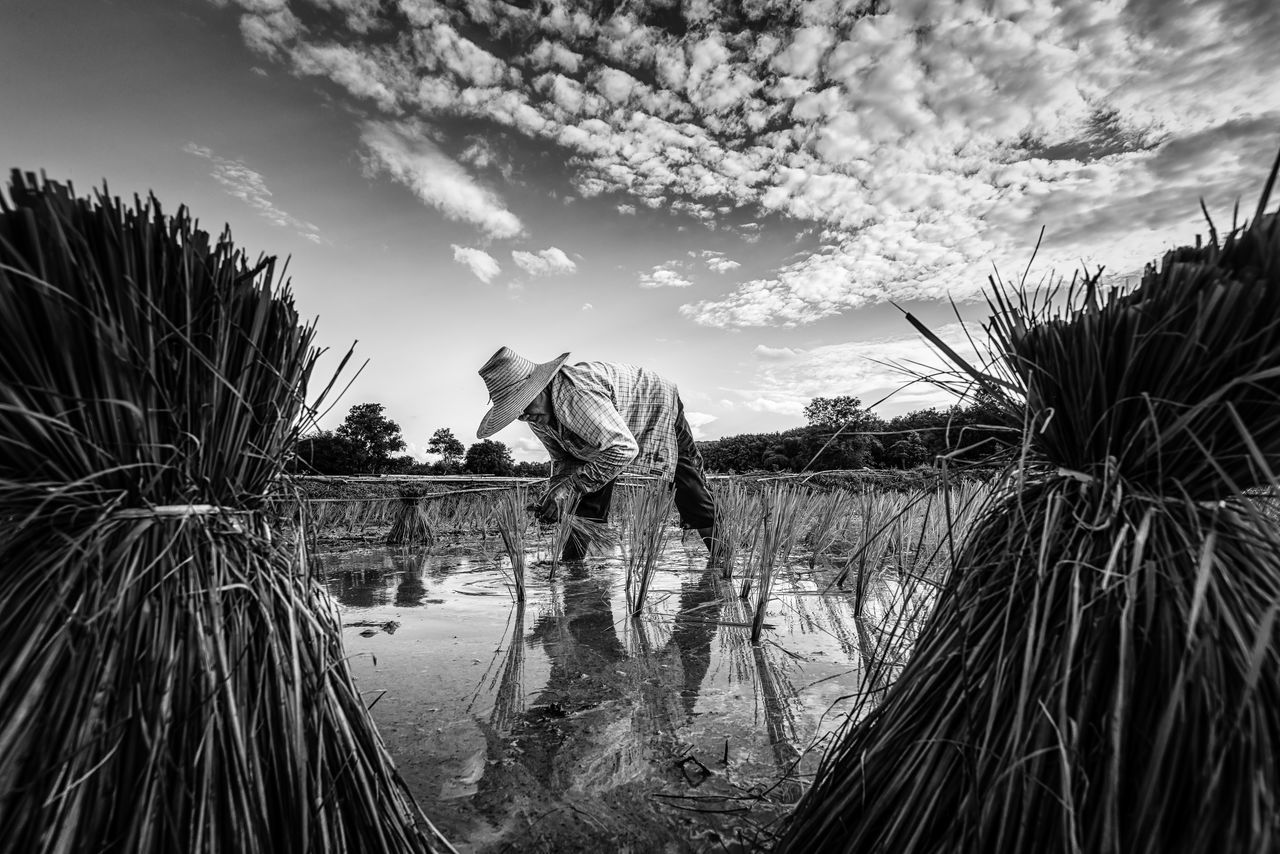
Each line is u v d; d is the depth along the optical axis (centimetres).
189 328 91
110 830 75
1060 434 100
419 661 256
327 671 98
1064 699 76
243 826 82
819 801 107
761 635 298
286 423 112
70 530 82
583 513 550
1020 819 79
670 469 509
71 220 83
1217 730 70
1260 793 64
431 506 799
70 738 75
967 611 100
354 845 95
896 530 366
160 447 89
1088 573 88
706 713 198
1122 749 75
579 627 316
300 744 90
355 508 800
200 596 88
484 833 130
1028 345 106
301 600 103
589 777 155
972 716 89
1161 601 79
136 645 81
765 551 293
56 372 81
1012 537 100
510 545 390
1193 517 81
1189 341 81
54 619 79
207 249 98
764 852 121
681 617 337
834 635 298
